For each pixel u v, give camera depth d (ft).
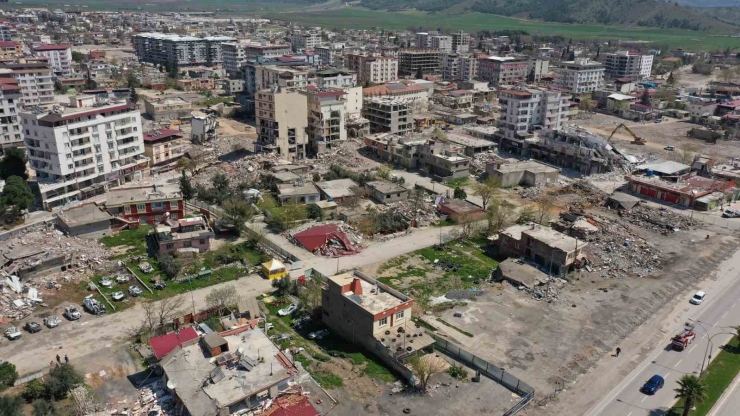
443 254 400.47
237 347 255.29
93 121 495.82
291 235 424.05
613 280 362.12
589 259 381.40
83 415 227.61
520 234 395.96
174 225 399.44
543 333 301.63
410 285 352.49
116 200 433.89
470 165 607.37
